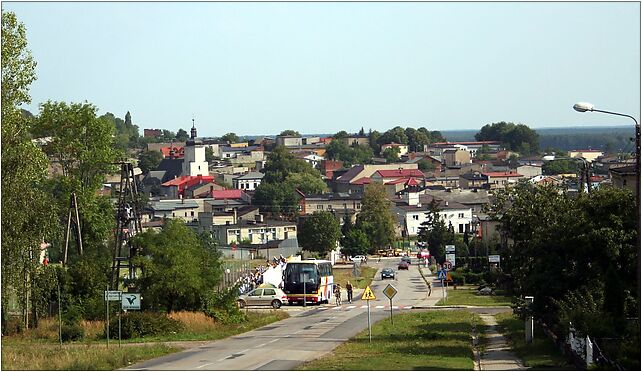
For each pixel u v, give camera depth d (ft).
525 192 314.14
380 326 319.06
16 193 286.66
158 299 335.06
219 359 221.25
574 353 219.20
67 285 344.69
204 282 343.67
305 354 231.30
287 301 462.19
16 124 302.86
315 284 463.01
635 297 222.48
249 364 208.23
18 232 284.61
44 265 317.83
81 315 330.13
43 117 513.04
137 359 223.51
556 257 250.16
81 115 517.96
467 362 217.77
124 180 376.07
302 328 323.57
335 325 332.80
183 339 288.10
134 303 250.98
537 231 257.34
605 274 229.04
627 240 224.94
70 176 512.63
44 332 302.45
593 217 234.99
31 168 293.84
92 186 516.32
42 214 291.17
